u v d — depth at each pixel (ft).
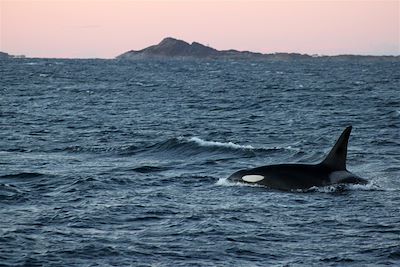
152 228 207.92
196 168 329.11
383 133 474.49
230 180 279.69
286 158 361.10
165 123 574.56
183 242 193.67
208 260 178.91
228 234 201.36
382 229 207.00
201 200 247.29
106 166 333.42
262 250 186.91
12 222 213.25
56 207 234.99
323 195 256.11
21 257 179.01
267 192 261.44
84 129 515.91
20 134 474.08
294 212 228.63
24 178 294.25
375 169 315.99
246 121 590.96
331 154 278.67
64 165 336.29
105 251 184.85
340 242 193.77
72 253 182.91
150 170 321.52
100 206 235.61
